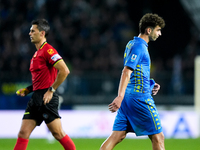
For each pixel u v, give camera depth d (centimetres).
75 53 5100
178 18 5712
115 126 1680
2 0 5462
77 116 4012
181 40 5706
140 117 1631
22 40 5025
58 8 5478
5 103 4119
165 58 5694
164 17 5753
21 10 5428
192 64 5134
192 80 4462
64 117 3994
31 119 1781
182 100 4425
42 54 1764
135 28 5841
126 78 1555
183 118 4069
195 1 5362
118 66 5062
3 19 5312
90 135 3981
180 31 5709
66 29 5325
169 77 4494
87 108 4178
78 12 5528
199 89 4103
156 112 1650
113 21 5631
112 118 4034
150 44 5659
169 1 5716
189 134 4047
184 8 5600
